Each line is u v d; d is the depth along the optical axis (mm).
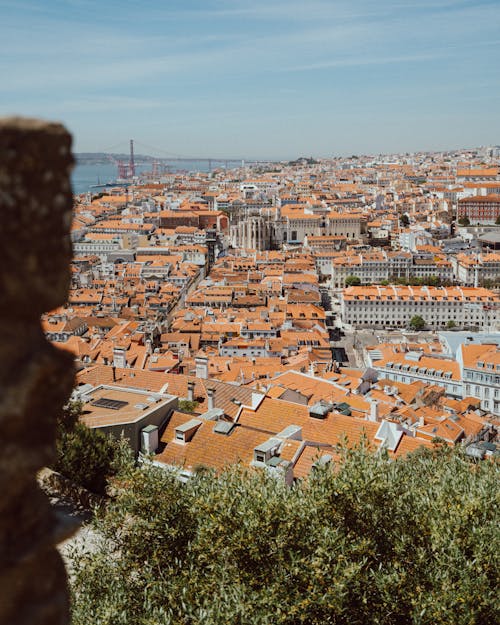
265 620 33125
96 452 65250
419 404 165250
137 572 42781
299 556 36844
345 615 36031
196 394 110000
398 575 37969
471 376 199250
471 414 154375
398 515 43125
